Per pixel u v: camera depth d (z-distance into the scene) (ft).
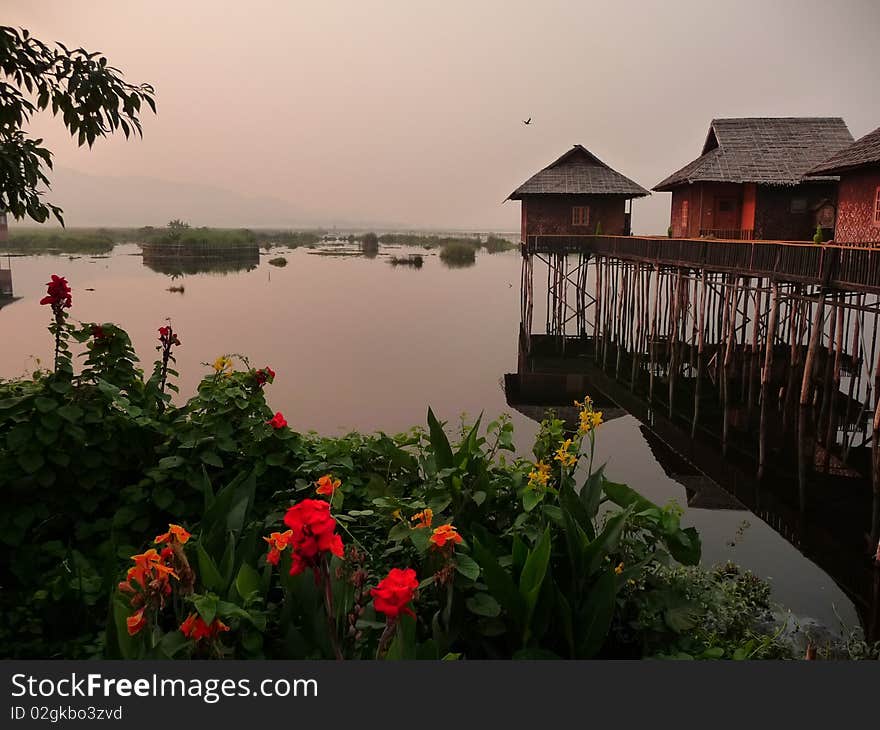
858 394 58.85
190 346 69.82
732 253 50.37
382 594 7.06
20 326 74.49
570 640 10.64
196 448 14.43
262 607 10.09
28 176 13.12
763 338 85.15
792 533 30.07
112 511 14.25
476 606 10.48
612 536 11.46
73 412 13.41
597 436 47.19
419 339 84.69
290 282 151.12
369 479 14.85
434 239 451.12
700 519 31.81
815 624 20.47
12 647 10.76
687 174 77.05
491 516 13.70
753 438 47.34
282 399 50.93
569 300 143.02
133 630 7.54
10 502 13.04
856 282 36.17
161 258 196.24
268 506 14.33
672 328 57.98
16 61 12.60
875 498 29.30
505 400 54.54
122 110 13.58
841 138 75.92
